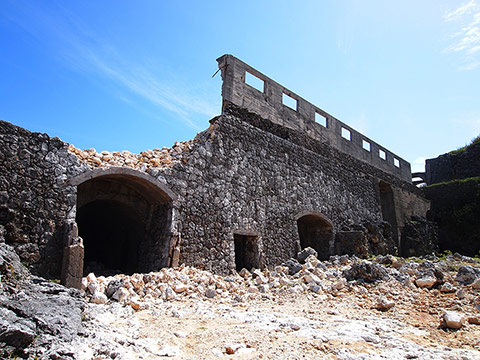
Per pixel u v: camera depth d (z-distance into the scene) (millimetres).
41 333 4516
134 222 11664
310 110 18609
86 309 6082
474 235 26875
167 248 10148
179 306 7359
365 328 6078
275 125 15828
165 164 10961
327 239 17500
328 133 19703
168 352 4785
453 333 5996
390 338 5574
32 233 7965
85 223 13430
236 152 13344
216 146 12641
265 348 5004
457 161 33875
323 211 17219
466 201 28500
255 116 14812
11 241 7676
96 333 5016
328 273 10938
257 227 13336
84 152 9516
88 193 9969
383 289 8961
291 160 15969
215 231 11719
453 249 27469
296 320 6445
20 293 5254
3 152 7910
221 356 4703
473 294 8070
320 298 8430
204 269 11016
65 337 4613
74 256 7582
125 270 11867
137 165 10406
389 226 20500
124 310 6566
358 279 9820
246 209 13094
